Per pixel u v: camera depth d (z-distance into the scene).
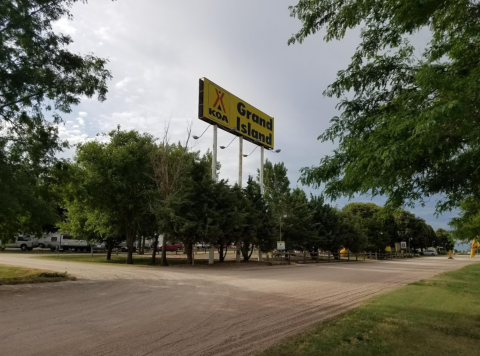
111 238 33.59
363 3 5.79
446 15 5.45
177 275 18.30
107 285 13.75
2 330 6.88
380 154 4.47
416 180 5.26
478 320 8.30
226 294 11.74
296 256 37.06
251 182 33.31
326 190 5.98
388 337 6.57
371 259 52.78
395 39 6.02
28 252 44.88
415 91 5.08
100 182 28.34
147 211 27.73
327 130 6.37
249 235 28.70
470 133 4.00
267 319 8.09
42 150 14.38
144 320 7.80
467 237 16.56
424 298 11.45
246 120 33.88
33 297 10.85
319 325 7.50
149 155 29.14
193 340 6.30
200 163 27.31
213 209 25.47
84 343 6.04
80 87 13.95
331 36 6.64
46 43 12.66
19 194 12.02
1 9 11.14
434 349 5.87
